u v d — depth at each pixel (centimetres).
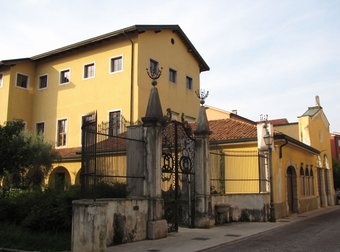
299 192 2511
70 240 1079
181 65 3155
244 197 1869
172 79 3053
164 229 1284
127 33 2756
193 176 1574
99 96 2872
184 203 1565
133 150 1308
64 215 1179
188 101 3184
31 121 3244
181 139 1550
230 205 1777
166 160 1422
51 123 3127
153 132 1292
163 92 2894
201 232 1416
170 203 1426
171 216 1423
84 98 2962
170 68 3008
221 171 2016
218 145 2067
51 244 1052
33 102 3275
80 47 2998
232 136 2092
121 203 1154
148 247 1087
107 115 2792
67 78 3106
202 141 1581
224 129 2242
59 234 1152
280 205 2072
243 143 2019
